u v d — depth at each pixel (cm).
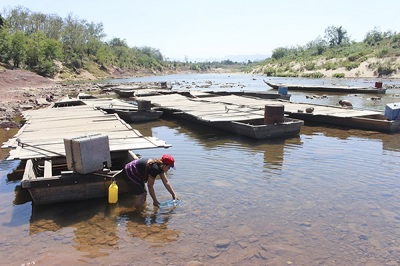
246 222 649
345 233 607
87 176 755
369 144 1248
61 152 923
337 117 1582
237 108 1853
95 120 1508
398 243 573
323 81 6103
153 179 696
